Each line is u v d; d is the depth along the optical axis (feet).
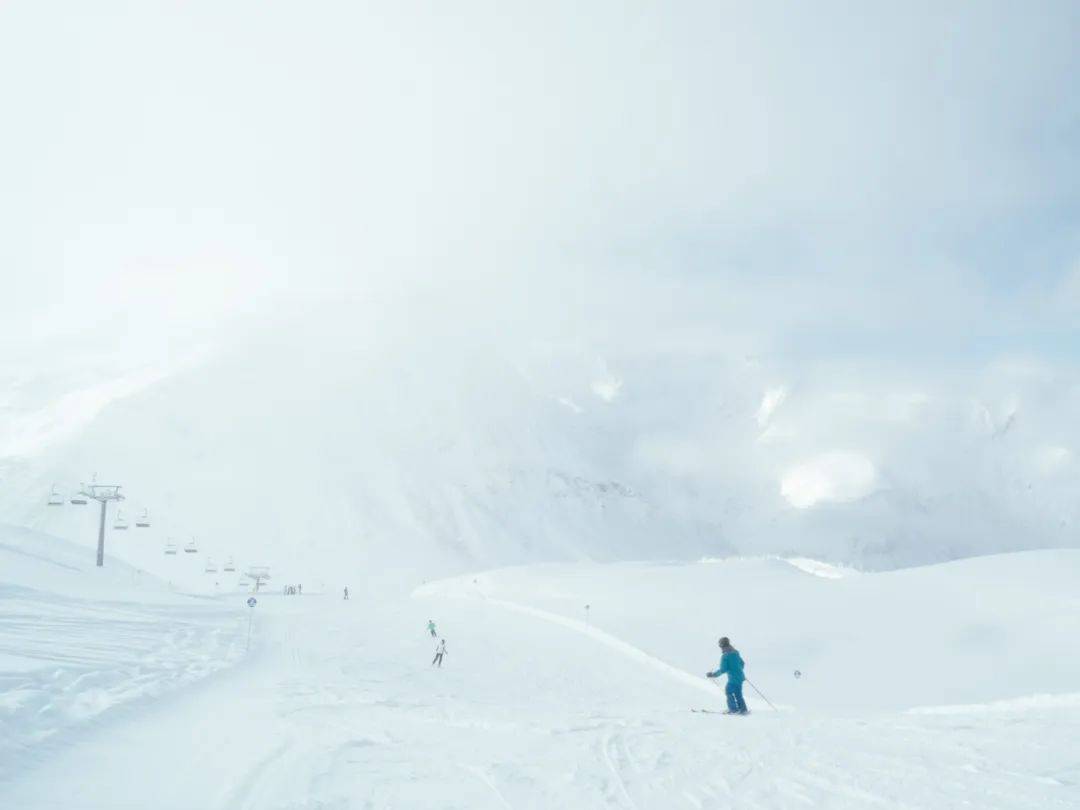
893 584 164.14
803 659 120.67
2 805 26.32
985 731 44.11
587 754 39.42
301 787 31.01
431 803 29.50
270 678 77.05
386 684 83.61
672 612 168.25
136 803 27.66
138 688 56.29
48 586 139.95
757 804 29.81
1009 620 125.70
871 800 29.66
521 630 169.07
